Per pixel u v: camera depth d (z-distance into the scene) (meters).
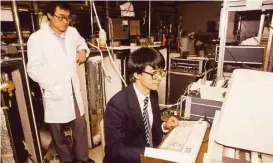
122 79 2.61
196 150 1.05
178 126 1.36
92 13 2.76
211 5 8.06
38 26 2.29
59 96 2.03
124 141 1.20
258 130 0.85
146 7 4.43
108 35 2.96
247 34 2.79
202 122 1.38
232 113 0.89
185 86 3.10
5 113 1.70
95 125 2.78
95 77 2.56
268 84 0.88
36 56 1.90
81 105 2.28
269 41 1.76
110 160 1.23
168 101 3.33
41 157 2.12
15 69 1.85
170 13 7.21
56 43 2.00
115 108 1.19
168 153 0.96
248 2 1.69
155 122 1.42
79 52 2.29
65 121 2.12
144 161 0.96
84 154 2.43
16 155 1.82
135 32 3.55
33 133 2.01
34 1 2.17
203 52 3.88
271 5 1.61
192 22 8.62
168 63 3.30
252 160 0.81
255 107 0.86
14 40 2.19
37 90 2.29
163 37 3.55
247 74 1.06
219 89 1.51
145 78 1.16
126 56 2.83
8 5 1.86
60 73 2.02
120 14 3.28
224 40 1.89
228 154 0.85
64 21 1.98
